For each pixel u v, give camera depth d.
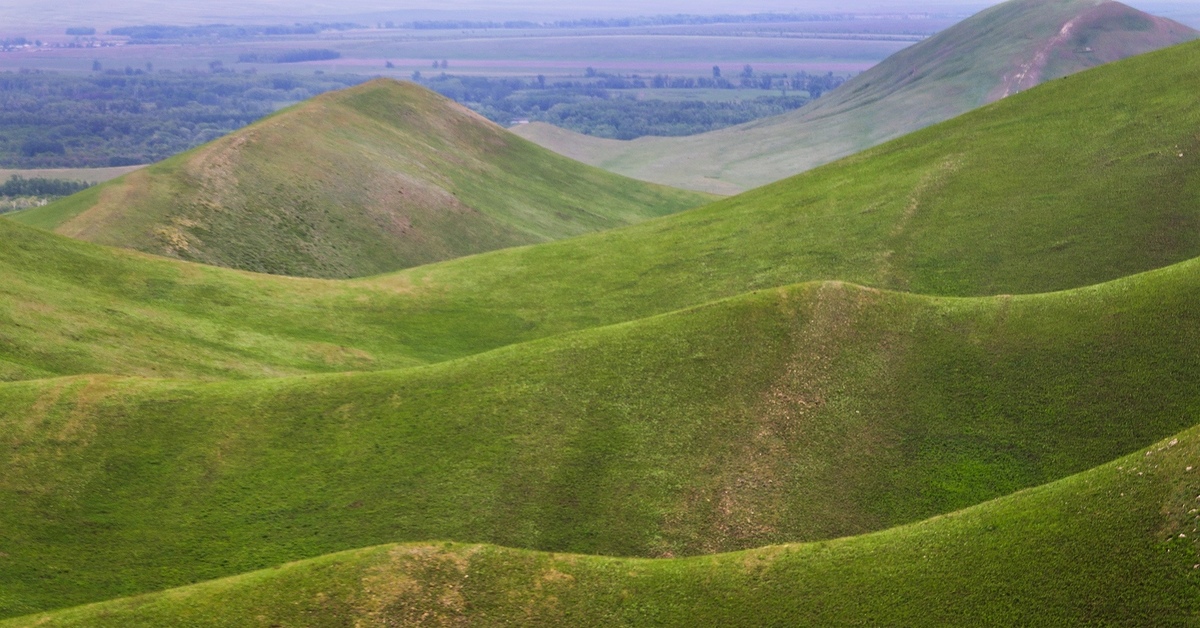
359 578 35.69
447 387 54.03
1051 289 68.00
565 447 49.44
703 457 48.59
